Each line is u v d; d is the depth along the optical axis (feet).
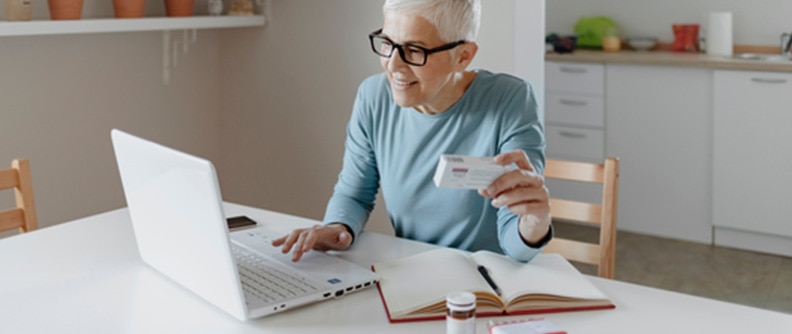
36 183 9.85
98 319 4.58
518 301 4.58
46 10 9.70
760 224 12.86
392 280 4.94
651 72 13.42
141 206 5.07
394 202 6.19
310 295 4.69
